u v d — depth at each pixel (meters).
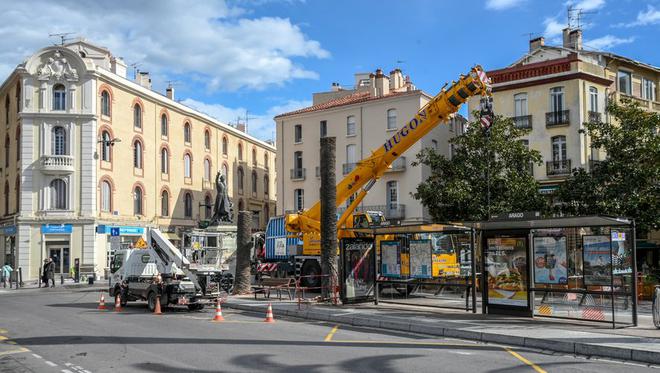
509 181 26.28
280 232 28.69
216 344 12.19
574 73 35.59
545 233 15.09
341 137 50.41
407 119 46.97
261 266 27.70
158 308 18.95
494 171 26.66
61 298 26.11
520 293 15.48
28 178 42.69
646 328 13.33
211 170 60.34
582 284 15.34
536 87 37.00
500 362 10.18
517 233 15.52
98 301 24.17
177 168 54.62
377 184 47.03
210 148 60.38
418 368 9.64
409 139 19.94
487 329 13.28
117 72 50.94
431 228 17.48
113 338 13.16
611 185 23.28
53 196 43.03
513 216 15.22
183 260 19.77
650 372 9.47
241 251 24.81
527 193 26.06
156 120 51.69
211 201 59.94
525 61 41.97
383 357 10.61
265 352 11.18
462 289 21.33
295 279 22.23
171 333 13.95
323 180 20.19
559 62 36.25
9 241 44.81
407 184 45.62
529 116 37.06
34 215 42.50
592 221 13.67
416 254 18.42
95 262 42.81
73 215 42.75
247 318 17.42
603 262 14.16
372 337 13.23
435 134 47.00
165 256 20.28
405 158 45.78
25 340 13.00
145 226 48.78
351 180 21.17
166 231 52.16
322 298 20.03
